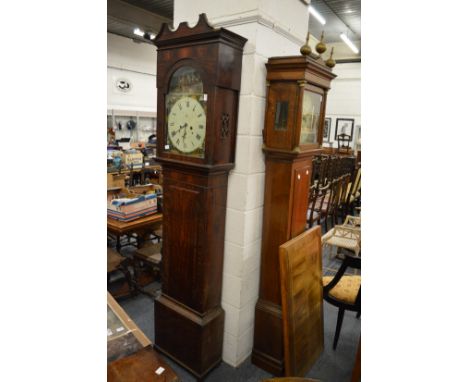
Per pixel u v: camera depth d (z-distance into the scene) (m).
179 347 1.91
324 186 3.67
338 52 9.41
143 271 2.95
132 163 4.41
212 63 1.50
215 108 1.54
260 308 1.92
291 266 1.63
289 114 1.64
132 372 0.95
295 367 1.70
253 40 1.59
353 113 9.39
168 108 1.75
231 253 1.84
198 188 1.68
